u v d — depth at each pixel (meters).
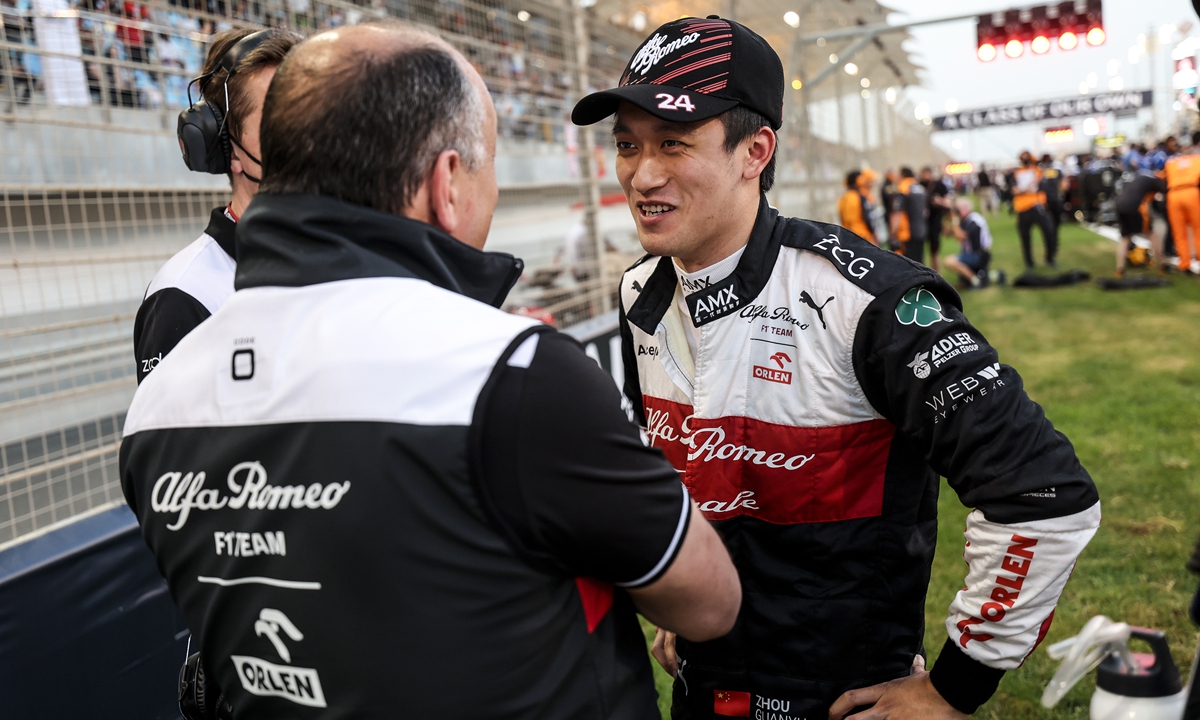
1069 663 1.60
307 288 0.73
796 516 1.11
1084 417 4.49
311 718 0.71
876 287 1.02
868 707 1.08
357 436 0.67
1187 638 2.40
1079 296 8.30
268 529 0.70
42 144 2.08
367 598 0.67
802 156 8.38
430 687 0.67
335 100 0.72
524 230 4.51
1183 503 3.31
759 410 1.10
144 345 1.25
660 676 2.54
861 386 1.05
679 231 1.06
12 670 1.75
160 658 2.05
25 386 2.03
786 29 7.66
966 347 0.97
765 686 1.15
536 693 0.70
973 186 40.25
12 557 1.81
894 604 1.11
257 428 0.72
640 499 0.70
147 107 2.37
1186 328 6.42
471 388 0.67
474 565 0.67
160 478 0.79
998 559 0.96
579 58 5.04
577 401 0.69
